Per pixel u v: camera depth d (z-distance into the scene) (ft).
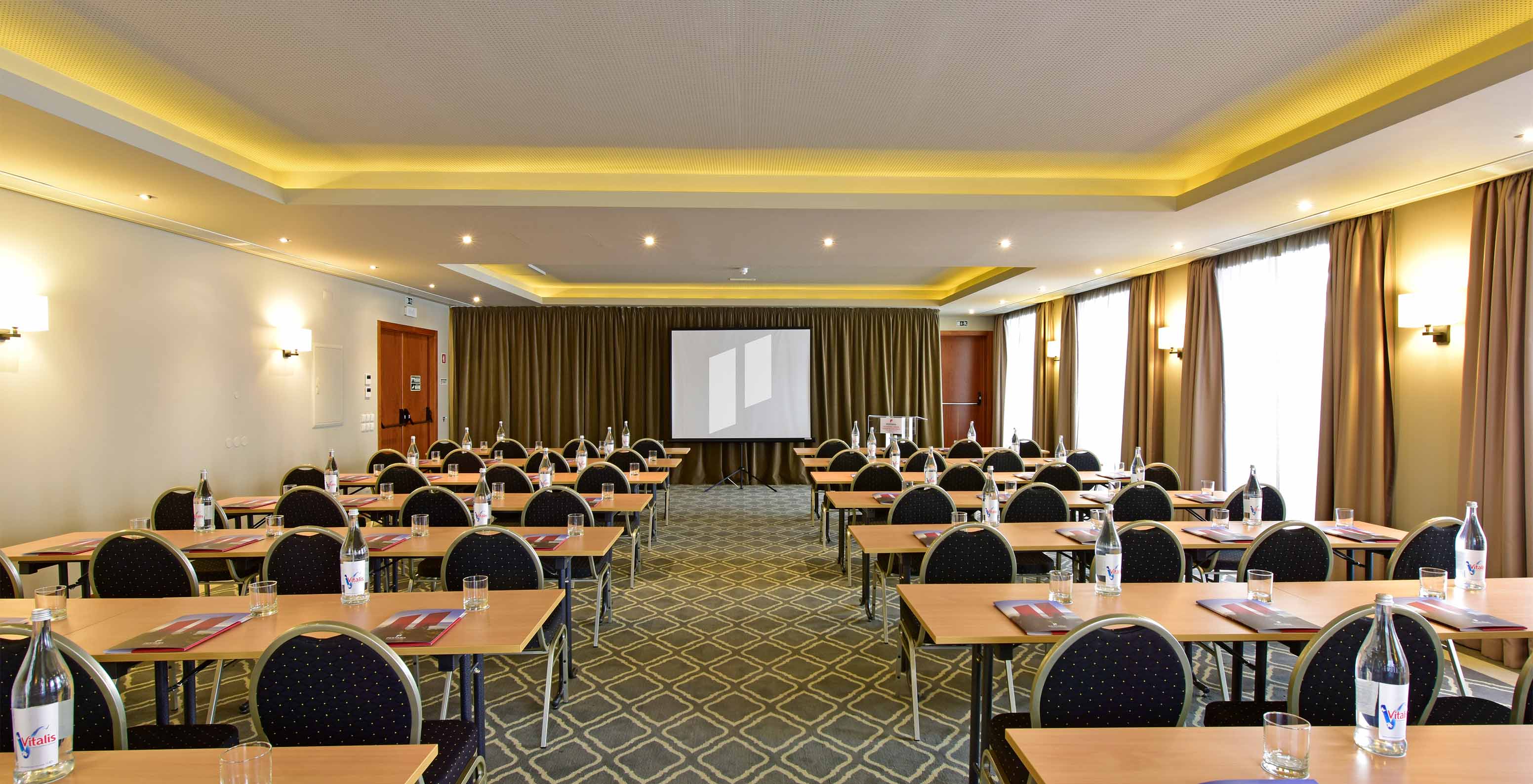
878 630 14.42
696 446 36.73
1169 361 25.31
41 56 10.71
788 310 37.19
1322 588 9.39
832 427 37.22
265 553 11.47
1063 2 9.16
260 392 22.08
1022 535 12.77
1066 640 6.10
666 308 36.81
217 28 9.87
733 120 13.32
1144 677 6.15
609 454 25.45
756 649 13.37
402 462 23.40
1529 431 12.68
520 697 11.29
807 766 9.25
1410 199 15.46
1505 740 5.36
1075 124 13.55
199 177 13.69
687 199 16.17
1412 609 6.52
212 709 9.96
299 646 6.06
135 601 8.86
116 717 5.89
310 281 24.64
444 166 15.98
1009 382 38.93
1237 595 8.95
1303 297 18.93
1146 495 14.49
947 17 9.53
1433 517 15.30
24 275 14.97
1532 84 9.55
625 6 9.27
